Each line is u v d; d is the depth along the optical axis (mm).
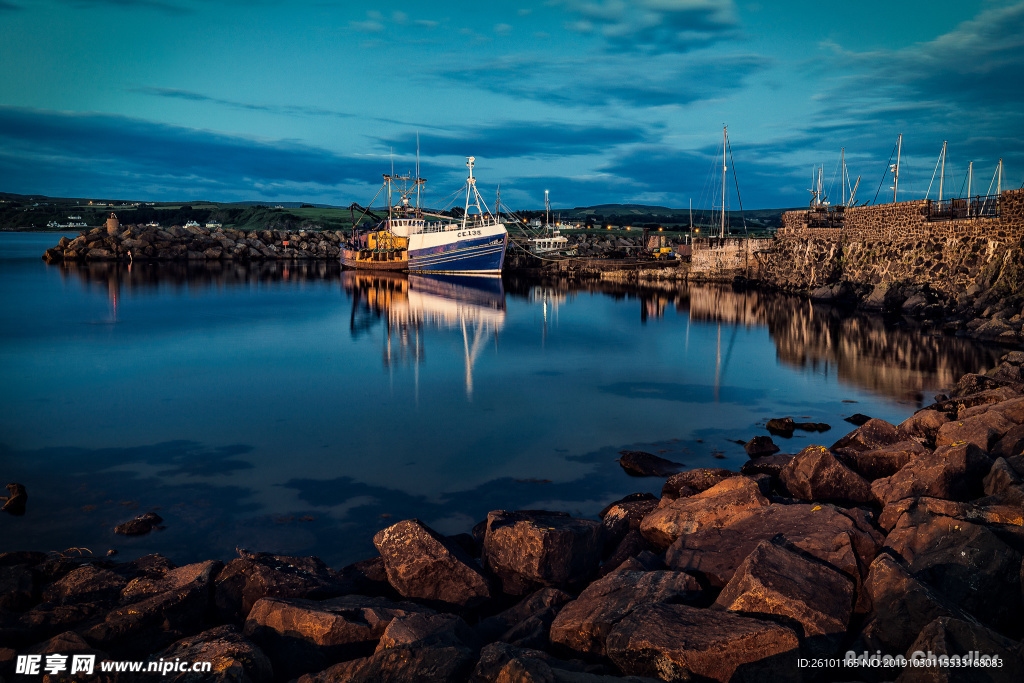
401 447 16297
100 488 13500
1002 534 7277
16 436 17094
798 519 8297
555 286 69438
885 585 6559
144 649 7168
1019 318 30797
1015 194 33906
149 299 53750
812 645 6152
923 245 41750
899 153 59594
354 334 36188
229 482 13883
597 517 12086
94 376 24969
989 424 12219
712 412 19484
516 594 9141
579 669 6113
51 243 175875
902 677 5414
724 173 72000
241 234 127875
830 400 20719
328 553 10664
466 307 50438
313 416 19234
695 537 8508
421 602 8633
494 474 14391
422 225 96125
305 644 7078
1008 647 5301
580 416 19141
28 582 8586
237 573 8398
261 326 39156
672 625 6262
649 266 80625
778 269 60031
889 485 10023
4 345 31797
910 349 29250
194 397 21641
